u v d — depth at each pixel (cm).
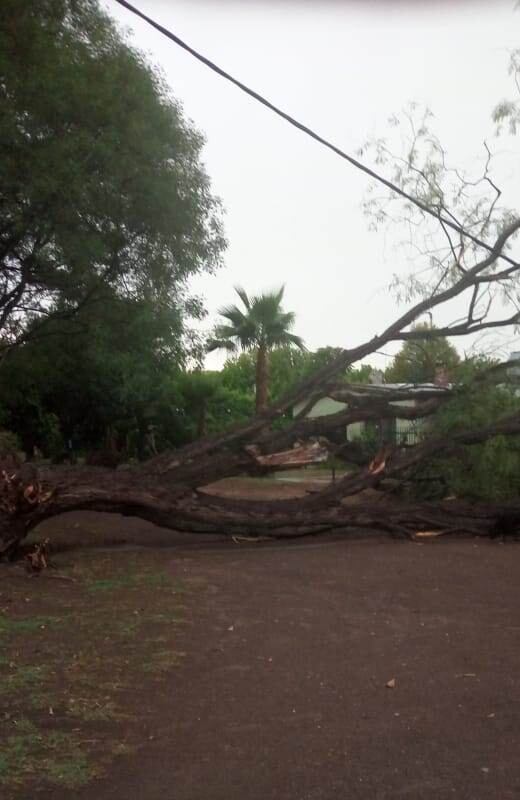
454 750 576
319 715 643
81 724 621
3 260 1772
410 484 1728
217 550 1456
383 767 548
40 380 2281
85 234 1667
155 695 687
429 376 1694
